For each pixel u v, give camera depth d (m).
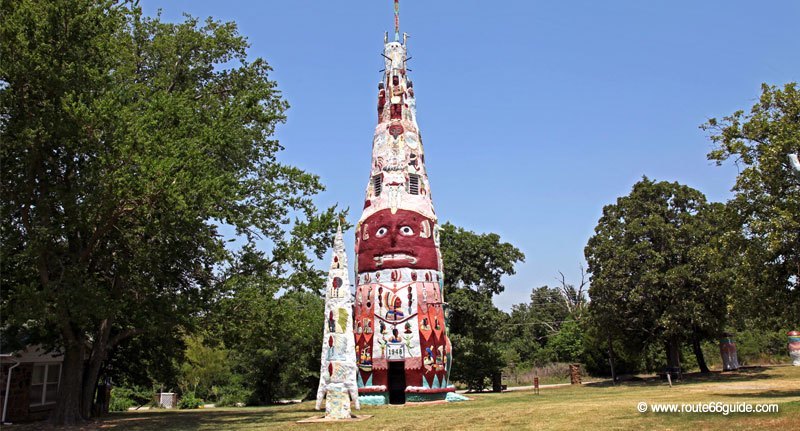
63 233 20.84
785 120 24.39
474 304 47.06
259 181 29.28
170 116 23.70
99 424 23.70
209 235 25.91
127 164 20.34
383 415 24.08
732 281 34.28
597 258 47.09
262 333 27.34
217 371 55.12
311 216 29.33
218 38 31.02
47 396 29.59
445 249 49.06
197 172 21.89
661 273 42.44
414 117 37.38
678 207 46.88
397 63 37.69
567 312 89.06
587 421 17.83
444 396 31.70
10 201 21.30
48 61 20.00
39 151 20.89
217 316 26.05
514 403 27.77
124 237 22.83
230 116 26.48
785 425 14.56
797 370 42.69
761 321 27.47
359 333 32.62
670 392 30.16
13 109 20.48
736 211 25.53
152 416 29.27
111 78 22.50
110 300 21.03
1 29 19.53
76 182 21.92
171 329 27.36
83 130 20.33
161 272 24.30
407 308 31.98
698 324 42.47
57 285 20.11
